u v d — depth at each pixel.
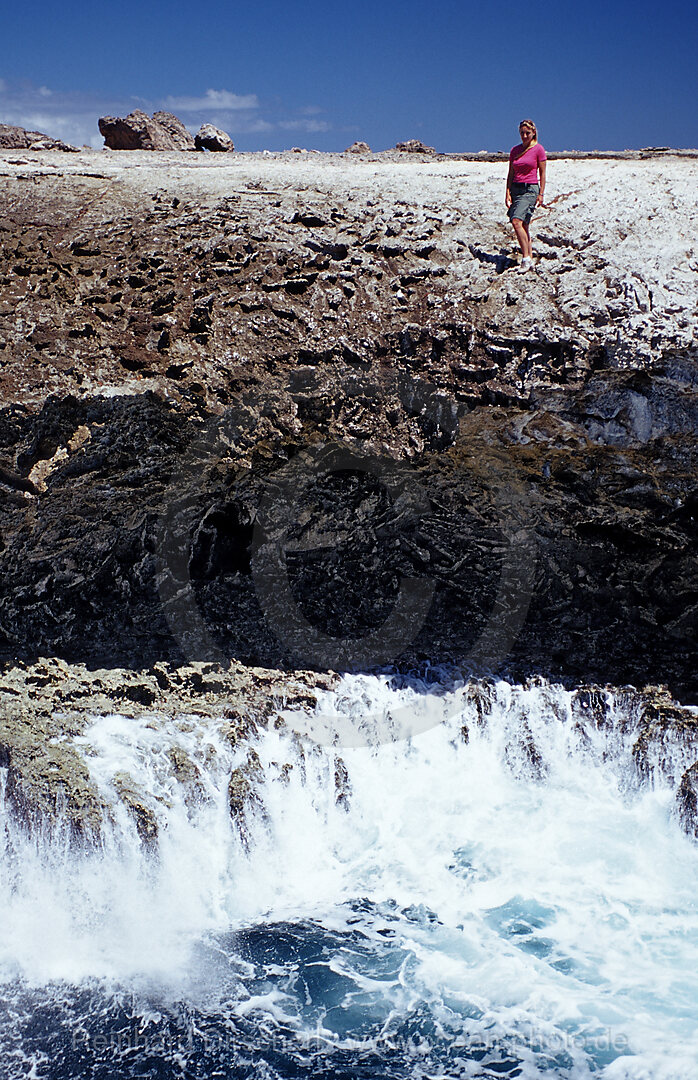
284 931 6.30
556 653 8.31
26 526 8.18
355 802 7.26
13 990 5.76
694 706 7.73
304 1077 5.14
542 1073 5.12
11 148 15.32
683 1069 5.09
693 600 8.55
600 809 7.45
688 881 6.69
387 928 6.30
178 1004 5.66
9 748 6.80
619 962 5.92
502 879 6.71
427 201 10.98
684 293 9.38
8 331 9.00
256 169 13.02
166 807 6.70
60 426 8.42
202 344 9.05
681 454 8.72
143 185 11.62
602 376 8.88
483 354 9.20
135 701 7.43
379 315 9.45
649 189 11.23
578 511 8.79
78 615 8.09
